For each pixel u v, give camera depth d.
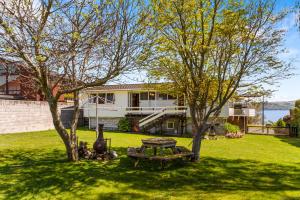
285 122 34.53
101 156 12.23
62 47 8.51
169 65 12.17
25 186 8.41
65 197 7.62
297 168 11.58
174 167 11.09
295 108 31.55
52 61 8.90
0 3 8.11
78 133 23.83
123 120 28.33
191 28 11.05
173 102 28.22
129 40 9.76
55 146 15.77
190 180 9.40
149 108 28.52
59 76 11.14
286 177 10.01
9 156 12.71
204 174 10.20
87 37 9.03
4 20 8.14
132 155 11.24
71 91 10.62
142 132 27.22
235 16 10.47
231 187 8.65
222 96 12.84
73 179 9.20
